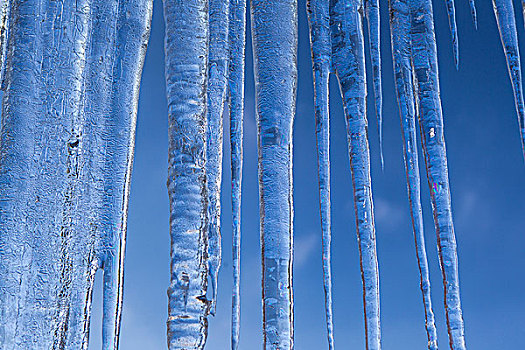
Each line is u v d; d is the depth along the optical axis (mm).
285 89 4332
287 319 3713
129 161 3658
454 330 3869
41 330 3096
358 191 4203
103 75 3717
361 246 4027
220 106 4098
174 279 3137
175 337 3006
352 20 4707
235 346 3562
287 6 4586
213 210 3725
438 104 4625
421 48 4816
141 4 4020
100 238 3422
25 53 3527
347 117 4461
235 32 4406
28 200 3273
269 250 3885
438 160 4414
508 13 5086
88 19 3744
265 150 4168
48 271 3205
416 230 4191
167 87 3639
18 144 3346
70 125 3482
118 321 3326
